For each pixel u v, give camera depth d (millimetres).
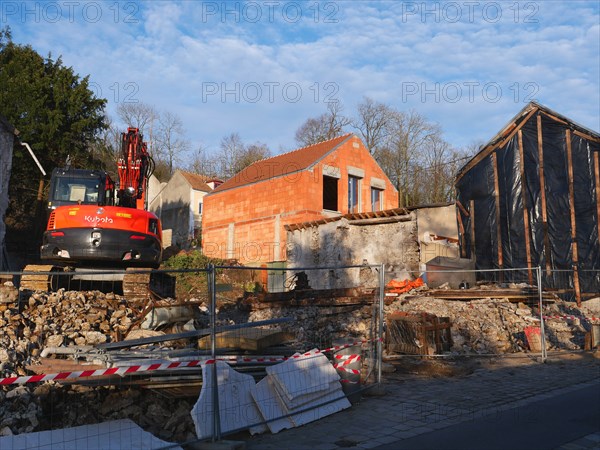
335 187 30875
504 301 14938
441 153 53469
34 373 6289
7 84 30156
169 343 8828
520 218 20172
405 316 11539
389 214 21484
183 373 6309
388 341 11586
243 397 6133
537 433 6016
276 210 28734
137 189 14203
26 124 30000
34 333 7828
